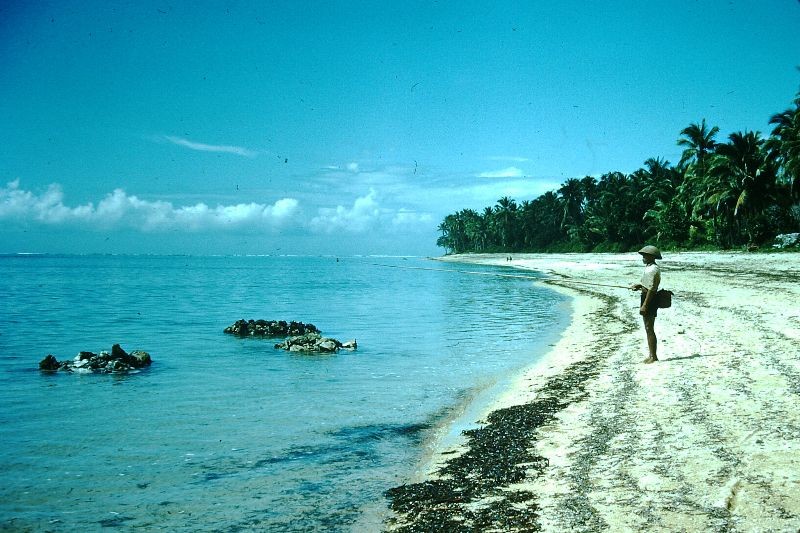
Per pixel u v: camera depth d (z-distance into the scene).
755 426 6.81
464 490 5.84
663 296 11.47
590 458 6.36
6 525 5.33
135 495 6.05
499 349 16.08
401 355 15.36
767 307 18.92
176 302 36.50
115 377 12.79
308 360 14.82
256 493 6.06
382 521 5.29
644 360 11.72
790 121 48.56
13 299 39.00
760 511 4.59
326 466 6.88
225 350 16.83
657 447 6.43
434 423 8.74
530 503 5.33
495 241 174.50
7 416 9.35
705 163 60.06
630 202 88.69
